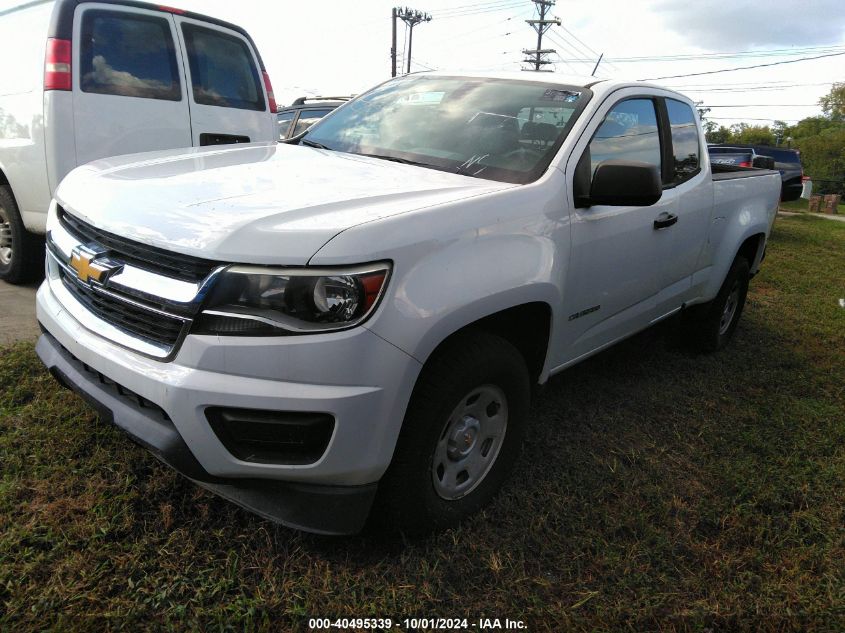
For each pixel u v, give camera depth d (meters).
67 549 2.14
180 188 2.33
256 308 1.90
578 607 2.17
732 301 5.03
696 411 3.79
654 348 4.87
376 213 2.12
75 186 2.63
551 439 3.29
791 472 3.18
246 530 2.32
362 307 1.93
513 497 2.74
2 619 1.86
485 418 2.54
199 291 1.92
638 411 3.74
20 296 4.71
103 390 2.20
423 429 2.19
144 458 2.65
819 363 4.89
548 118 3.07
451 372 2.23
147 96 4.73
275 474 2.00
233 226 1.96
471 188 2.53
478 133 3.08
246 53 5.55
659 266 3.65
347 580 2.17
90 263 2.23
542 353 2.84
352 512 2.09
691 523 2.71
